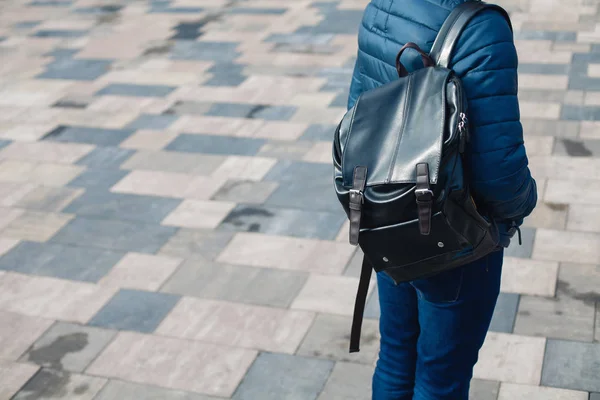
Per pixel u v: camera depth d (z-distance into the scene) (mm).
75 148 5871
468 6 1942
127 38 8375
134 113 6402
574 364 3248
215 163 5422
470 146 1927
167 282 4121
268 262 4211
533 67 6426
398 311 2316
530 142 5211
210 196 4977
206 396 3285
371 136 2004
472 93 1910
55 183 5355
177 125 6098
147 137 5941
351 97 2318
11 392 3420
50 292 4129
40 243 4621
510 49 1912
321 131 5754
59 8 9836
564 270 3863
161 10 9305
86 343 3695
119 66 7535
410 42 1986
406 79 2008
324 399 3201
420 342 2246
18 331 3828
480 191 1969
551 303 3635
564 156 5004
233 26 8375
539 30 7211
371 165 1974
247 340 3604
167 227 4664
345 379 3301
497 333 3473
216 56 7523
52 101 6812
